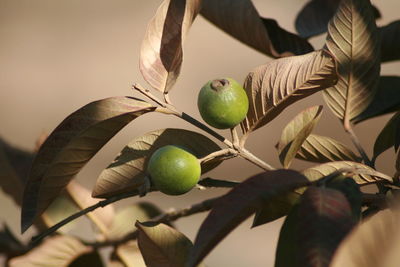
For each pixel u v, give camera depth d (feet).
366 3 3.61
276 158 12.48
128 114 3.45
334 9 4.25
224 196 3.17
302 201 3.11
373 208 3.38
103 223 3.97
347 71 3.65
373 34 3.62
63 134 3.45
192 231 8.54
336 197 3.11
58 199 3.99
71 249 3.83
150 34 3.49
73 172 3.50
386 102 3.86
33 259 3.79
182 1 3.48
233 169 12.12
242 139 3.49
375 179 3.45
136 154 3.52
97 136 3.47
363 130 12.05
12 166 4.08
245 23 3.84
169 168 3.40
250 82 3.49
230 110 3.43
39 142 4.08
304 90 3.48
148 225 3.46
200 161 3.43
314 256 3.01
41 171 3.48
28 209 3.49
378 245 2.88
